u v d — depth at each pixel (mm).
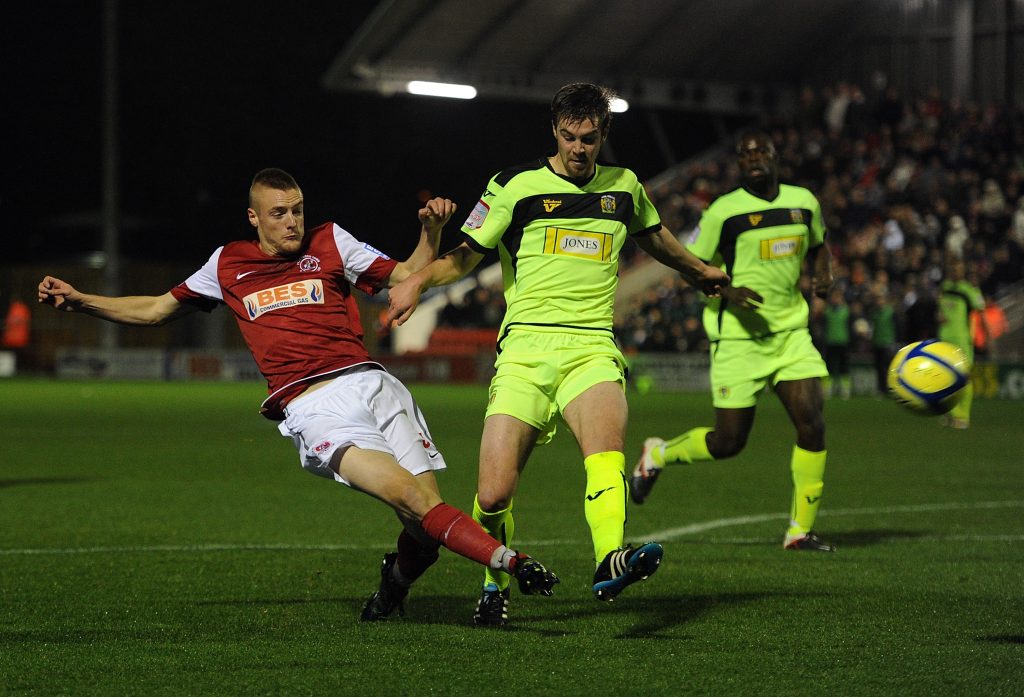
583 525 14109
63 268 65625
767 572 10984
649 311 51812
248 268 8992
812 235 12992
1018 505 15836
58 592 10016
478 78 55625
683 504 16109
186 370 60562
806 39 60219
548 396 8758
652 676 7281
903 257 46250
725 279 9875
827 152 55625
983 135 52094
